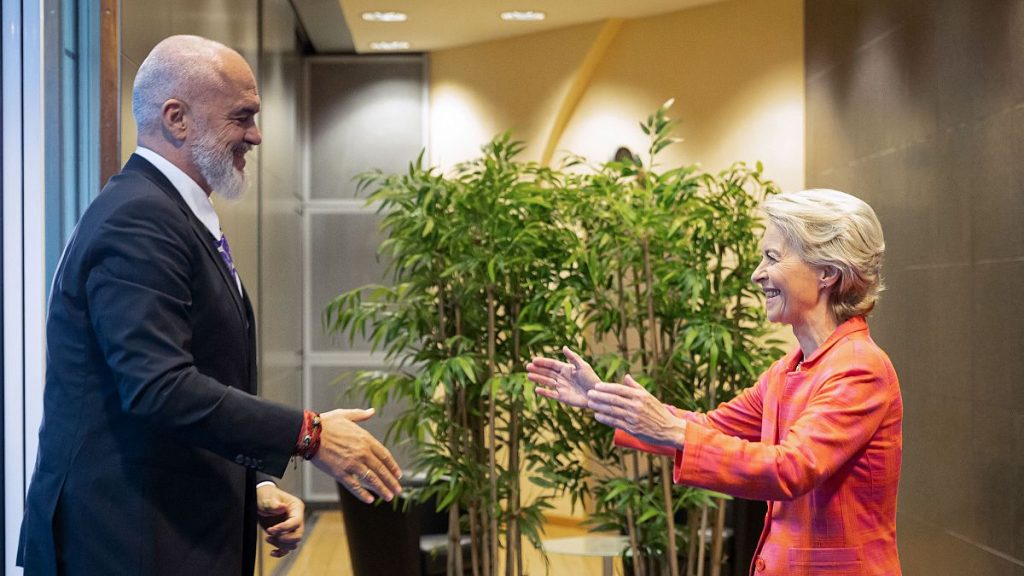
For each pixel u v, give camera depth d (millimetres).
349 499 5137
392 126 9055
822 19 6738
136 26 3551
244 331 2117
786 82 7176
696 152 7543
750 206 4441
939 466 5102
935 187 5160
